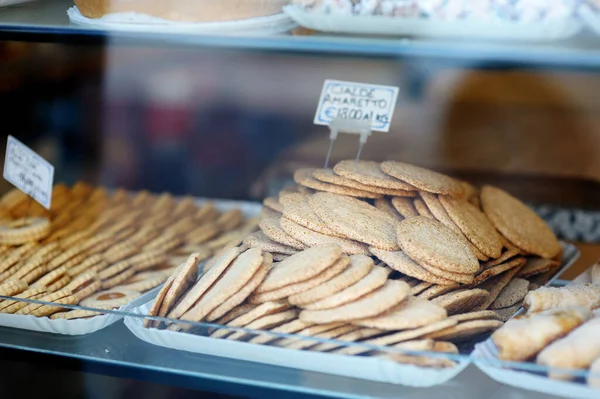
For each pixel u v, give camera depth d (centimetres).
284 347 109
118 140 214
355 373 109
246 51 120
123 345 126
